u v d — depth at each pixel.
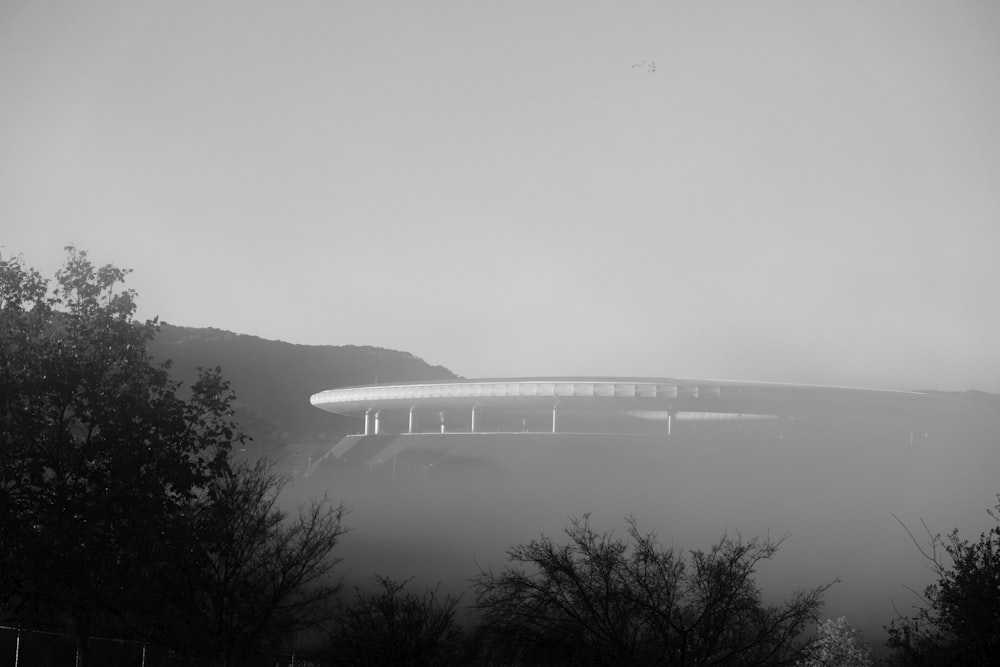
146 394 25.48
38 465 23.45
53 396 24.67
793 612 19.89
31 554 22.59
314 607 22.72
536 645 19.78
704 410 87.44
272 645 23.02
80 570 22.38
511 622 20.14
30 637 29.34
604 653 19.22
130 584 22.05
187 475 23.72
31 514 23.70
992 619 17.42
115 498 23.39
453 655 21.41
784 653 19.77
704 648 19.02
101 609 22.42
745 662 19.17
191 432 24.91
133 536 22.83
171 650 23.94
